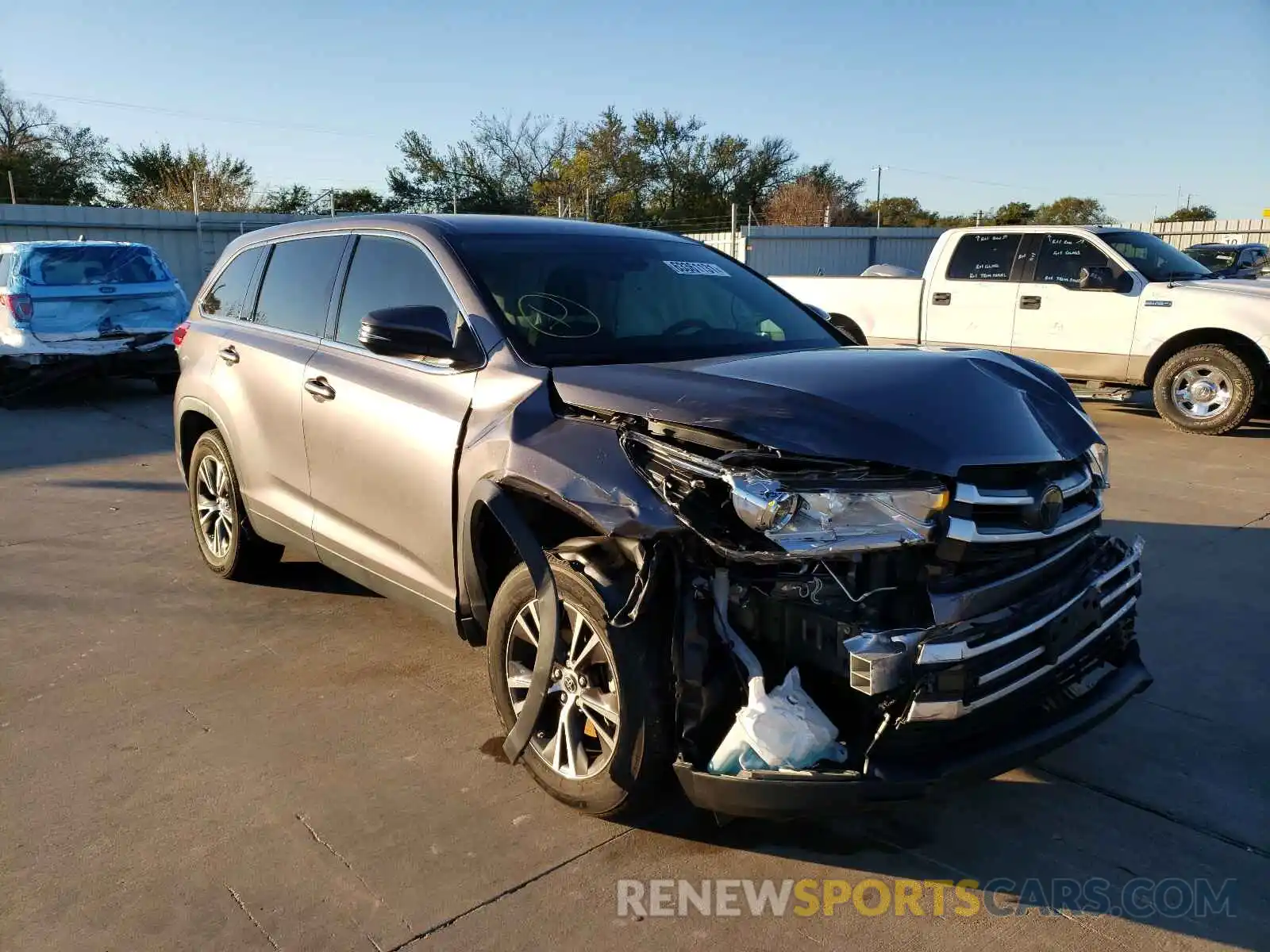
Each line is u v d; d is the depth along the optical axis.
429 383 3.87
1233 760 3.71
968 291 11.31
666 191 55.16
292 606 5.32
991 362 3.47
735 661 2.91
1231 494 7.52
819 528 2.74
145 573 5.88
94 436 10.41
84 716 4.08
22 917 2.84
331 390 4.32
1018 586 2.96
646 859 3.13
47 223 21.08
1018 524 2.95
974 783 2.84
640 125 54.06
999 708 2.91
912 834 3.27
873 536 2.74
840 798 2.74
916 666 2.71
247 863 3.10
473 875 3.05
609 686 3.22
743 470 2.81
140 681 4.41
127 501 7.66
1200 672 4.44
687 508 2.86
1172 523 6.73
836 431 2.85
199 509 5.74
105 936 2.77
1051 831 3.28
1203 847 3.19
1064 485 3.09
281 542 5.00
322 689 4.34
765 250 24.62
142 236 22.41
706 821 3.33
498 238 4.20
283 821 3.33
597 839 3.24
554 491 3.15
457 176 50.66
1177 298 9.92
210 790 3.52
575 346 3.75
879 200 53.03
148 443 10.01
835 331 4.55
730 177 56.00
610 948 2.74
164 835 3.24
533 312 3.85
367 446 4.10
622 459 3.08
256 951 2.72
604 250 4.39
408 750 3.80
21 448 9.76
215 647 4.79
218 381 5.23
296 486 4.70
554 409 3.40
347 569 4.46
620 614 2.98
